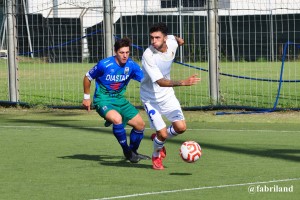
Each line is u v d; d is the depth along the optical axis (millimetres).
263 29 74312
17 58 40812
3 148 25734
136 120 22141
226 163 22172
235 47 73375
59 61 65312
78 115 36438
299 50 73750
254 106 36625
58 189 18297
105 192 17844
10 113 37688
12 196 17516
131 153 22172
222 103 37781
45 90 48438
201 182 19062
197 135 28875
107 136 28922
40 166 21891
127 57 21781
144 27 65500
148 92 21203
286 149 24984
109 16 38625
